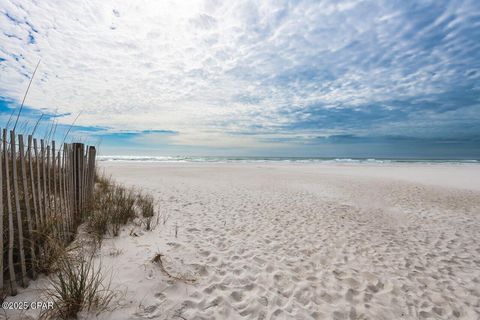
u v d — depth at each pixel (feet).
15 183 7.57
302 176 54.60
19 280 7.66
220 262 11.50
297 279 10.64
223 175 53.93
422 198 31.17
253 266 11.41
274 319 7.93
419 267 12.53
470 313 9.05
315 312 8.52
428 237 17.20
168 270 10.05
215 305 8.32
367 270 11.93
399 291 10.21
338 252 13.94
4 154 7.22
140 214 17.62
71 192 12.53
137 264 10.00
